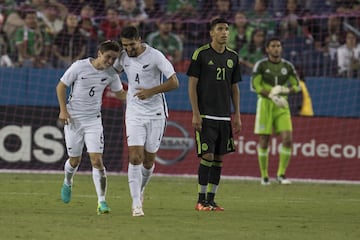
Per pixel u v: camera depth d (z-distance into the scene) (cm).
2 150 6272
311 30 7525
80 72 3747
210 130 4031
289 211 4159
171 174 6444
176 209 4097
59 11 7175
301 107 6712
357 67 7425
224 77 4053
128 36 3612
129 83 3728
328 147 6600
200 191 4081
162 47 7212
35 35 7000
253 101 6588
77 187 5241
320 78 6725
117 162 6391
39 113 6325
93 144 3762
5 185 5191
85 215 3688
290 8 7575
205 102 4034
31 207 4006
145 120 3694
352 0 7738
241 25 7381
